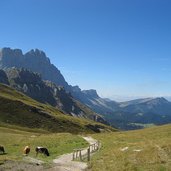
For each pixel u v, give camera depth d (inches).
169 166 1462.8
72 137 3597.4
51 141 3144.7
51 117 7352.4
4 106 6939.0
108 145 2773.1
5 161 1732.3
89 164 1768.0
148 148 1886.1
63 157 2127.2
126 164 1592.0
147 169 1451.8
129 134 3700.8
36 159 1875.0
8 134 3703.3
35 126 6707.7
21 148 2655.0
